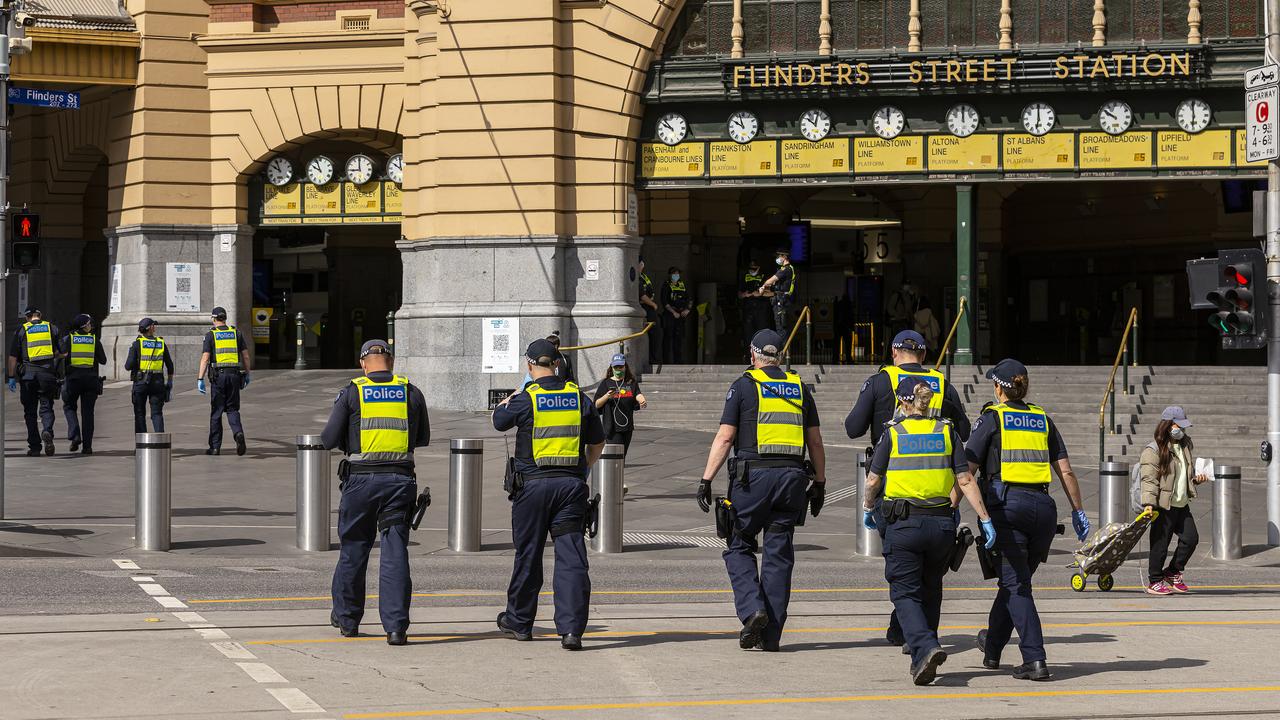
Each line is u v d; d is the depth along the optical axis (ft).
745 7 127.03
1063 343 179.93
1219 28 120.37
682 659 41.86
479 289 127.03
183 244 145.48
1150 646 45.06
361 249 184.65
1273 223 73.31
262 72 145.59
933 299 173.06
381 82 144.36
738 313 161.17
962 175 123.75
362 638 44.57
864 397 45.21
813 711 35.45
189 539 68.13
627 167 127.44
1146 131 121.60
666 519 78.95
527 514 43.96
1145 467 59.11
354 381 44.98
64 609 48.91
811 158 126.21
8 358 150.71
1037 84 122.01
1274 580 64.28
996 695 37.68
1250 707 36.40
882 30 124.98
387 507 44.62
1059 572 66.33
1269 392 73.15
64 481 84.89
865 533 68.69
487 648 43.19
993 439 40.96
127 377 144.77
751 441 43.55
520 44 126.31
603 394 82.12
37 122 157.48
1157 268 171.73
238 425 98.12
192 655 40.73
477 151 127.03
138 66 144.97
